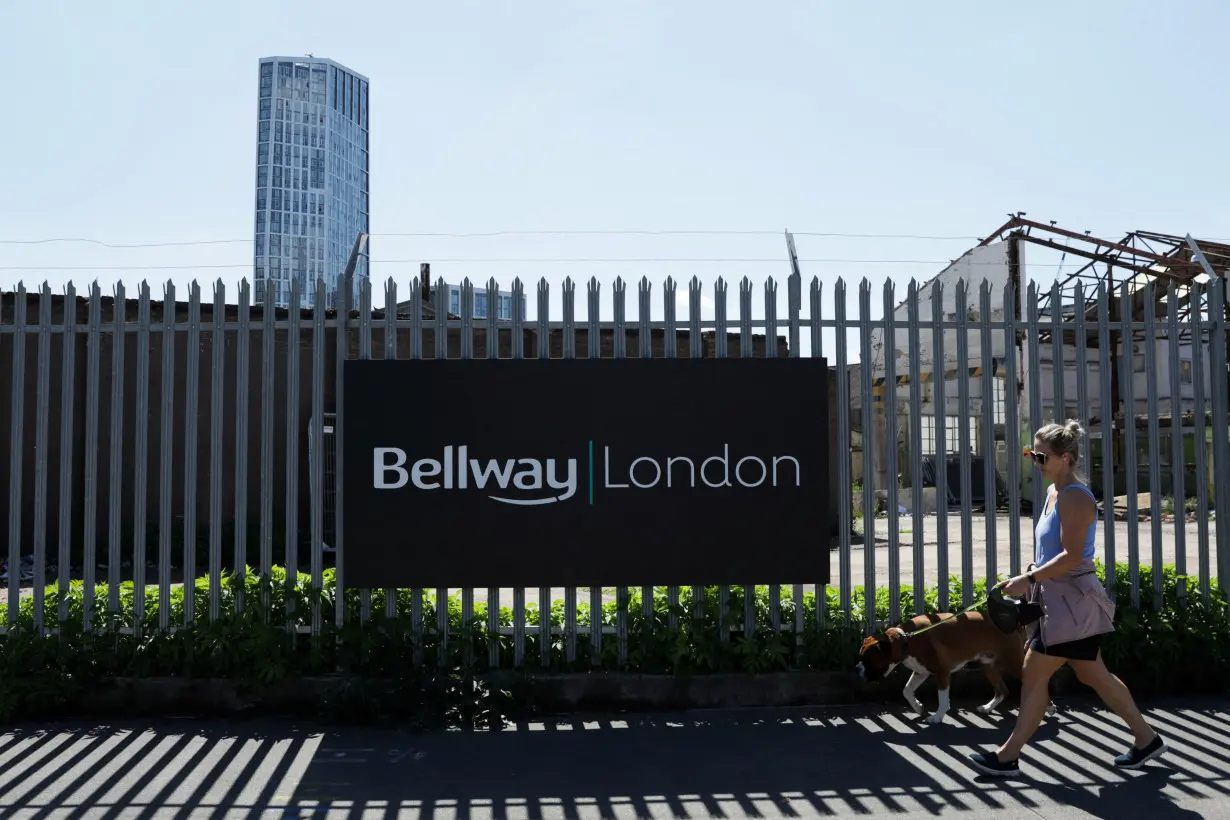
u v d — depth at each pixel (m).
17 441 6.38
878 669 5.66
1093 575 4.77
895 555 6.35
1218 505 6.57
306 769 4.98
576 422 6.27
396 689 5.82
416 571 6.20
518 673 6.05
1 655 6.06
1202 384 6.62
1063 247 23.91
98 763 5.09
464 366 6.29
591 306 6.39
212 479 6.34
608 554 6.22
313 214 196.50
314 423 6.37
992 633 5.74
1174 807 4.38
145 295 6.41
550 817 4.35
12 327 6.44
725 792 4.64
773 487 6.28
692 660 6.16
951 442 22.20
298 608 6.17
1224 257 23.59
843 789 4.67
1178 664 6.29
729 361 6.33
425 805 4.50
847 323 6.43
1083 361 6.55
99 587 6.76
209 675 6.06
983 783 4.73
